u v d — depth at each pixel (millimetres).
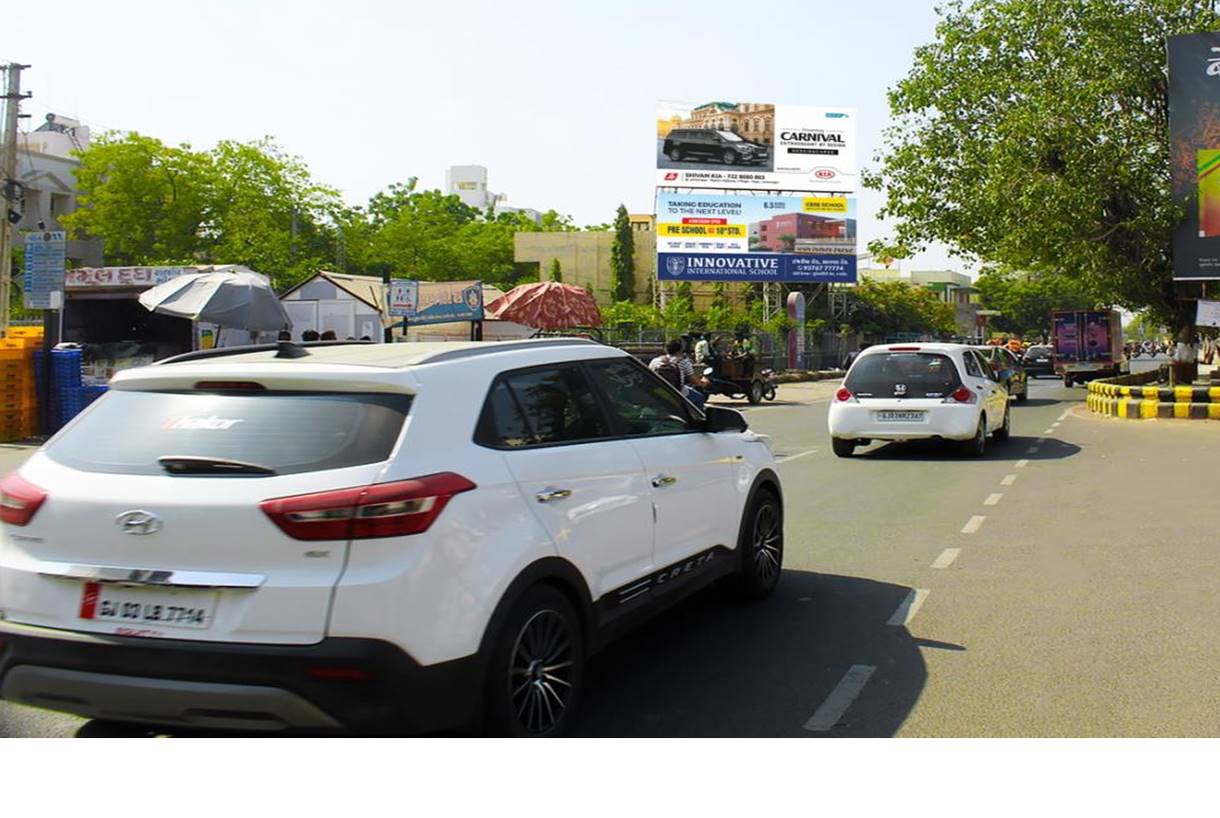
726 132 47906
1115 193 23109
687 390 15953
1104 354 38312
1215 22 22734
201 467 3543
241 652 3322
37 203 58531
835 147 48750
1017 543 8273
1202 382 31531
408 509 3406
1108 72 23188
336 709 3307
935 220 26953
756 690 4789
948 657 5281
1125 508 9820
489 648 3650
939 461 14180
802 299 48406
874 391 14461
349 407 3650
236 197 47594
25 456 15227
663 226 47500
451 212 87375
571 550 4168
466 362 4051
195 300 19531
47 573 3611
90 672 3482
